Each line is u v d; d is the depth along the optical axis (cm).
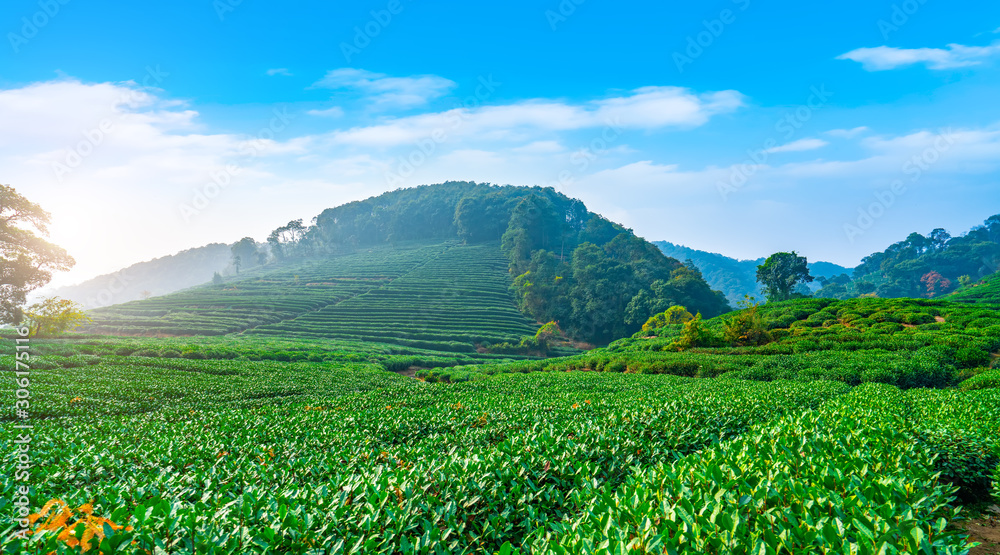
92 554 407
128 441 1264
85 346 4150
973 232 17425
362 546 475
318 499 597
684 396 1577
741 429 1108
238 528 486
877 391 1803
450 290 11475
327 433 1334
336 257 16300
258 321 9294
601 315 9675
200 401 2348
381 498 575
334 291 11619
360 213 19612
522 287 10862
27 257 4741
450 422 1401
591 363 4391
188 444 1160
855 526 394
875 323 4503
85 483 862
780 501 486
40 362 3192
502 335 8888
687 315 7338
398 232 17762
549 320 10150
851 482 531
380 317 9800
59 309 4919
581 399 1934
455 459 732
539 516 620
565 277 11388
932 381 2670
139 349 4312
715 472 543
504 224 15950
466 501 598
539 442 831
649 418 1050
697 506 468
